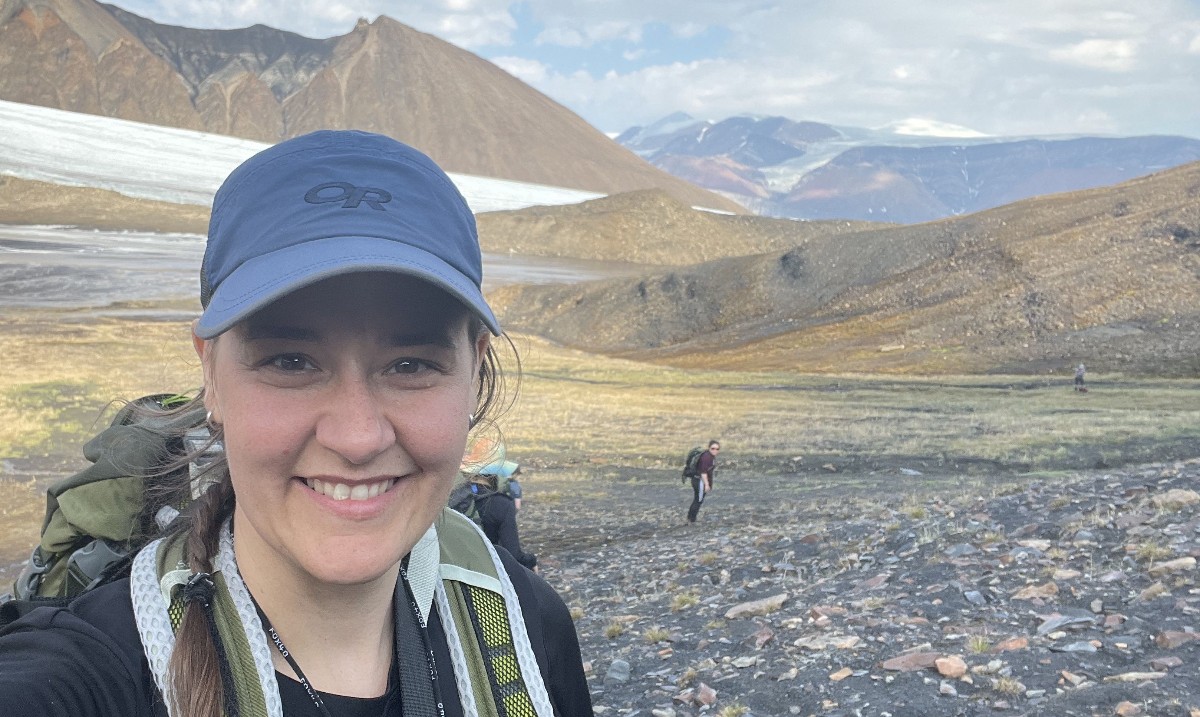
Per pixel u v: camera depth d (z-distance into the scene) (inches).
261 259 38.3
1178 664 231.6
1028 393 2185.0
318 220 38.9
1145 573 315.0
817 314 4242.1
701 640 333.4
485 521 242.1
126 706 37.1
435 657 46.3
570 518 861.8
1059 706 215.0
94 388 1562.5
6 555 652.1
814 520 732.0
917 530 462.3
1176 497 417.7
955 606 315.9
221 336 40.3
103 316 3068.4
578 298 4872.0
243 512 41.4
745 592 416.5
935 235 4507.9
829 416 1780.3
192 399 59.8
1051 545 380.5
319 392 38.9
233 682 39.2
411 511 41.4
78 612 40.6
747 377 2564.0
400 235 39.5
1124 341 2989.7
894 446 1359.5
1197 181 4237.2
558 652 54.8
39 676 34.7
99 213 7500.0
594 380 2361.0
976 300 3690.9
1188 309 3122.5
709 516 845.2
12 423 1212.5
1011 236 4333.2
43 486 908.6
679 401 2015.3
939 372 2883.9
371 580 40.8
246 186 40.6
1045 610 295.7
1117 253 3651.6
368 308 38.8
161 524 59.0
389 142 43.2
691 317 4539.9
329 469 38.9
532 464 1234.6
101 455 60.9
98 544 60.2
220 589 41.0
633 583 497.7
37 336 2290.8
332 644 43.0
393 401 39.9
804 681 263.4
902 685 247.1
